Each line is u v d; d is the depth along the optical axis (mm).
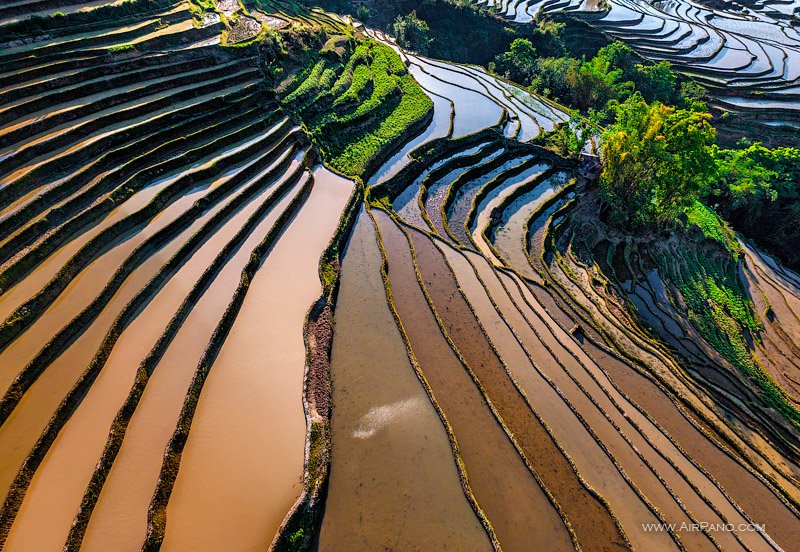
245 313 20672
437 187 35375
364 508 14727
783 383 25703
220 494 14508
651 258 32406
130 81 29703
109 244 21781
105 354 17516
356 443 16484
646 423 19359
